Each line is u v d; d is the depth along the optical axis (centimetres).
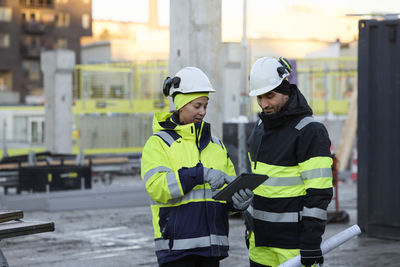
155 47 4406
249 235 507
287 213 471
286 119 470
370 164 1084
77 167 1627
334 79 3169
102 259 956
